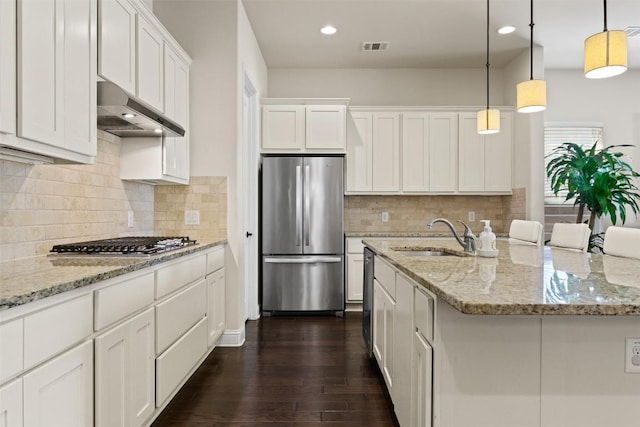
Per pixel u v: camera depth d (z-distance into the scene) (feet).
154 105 8.11
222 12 10.53
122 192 8.92
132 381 5.40
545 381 3.84
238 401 7.44
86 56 5.67
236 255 10.53
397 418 6.26
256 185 13.60
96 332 4.60
